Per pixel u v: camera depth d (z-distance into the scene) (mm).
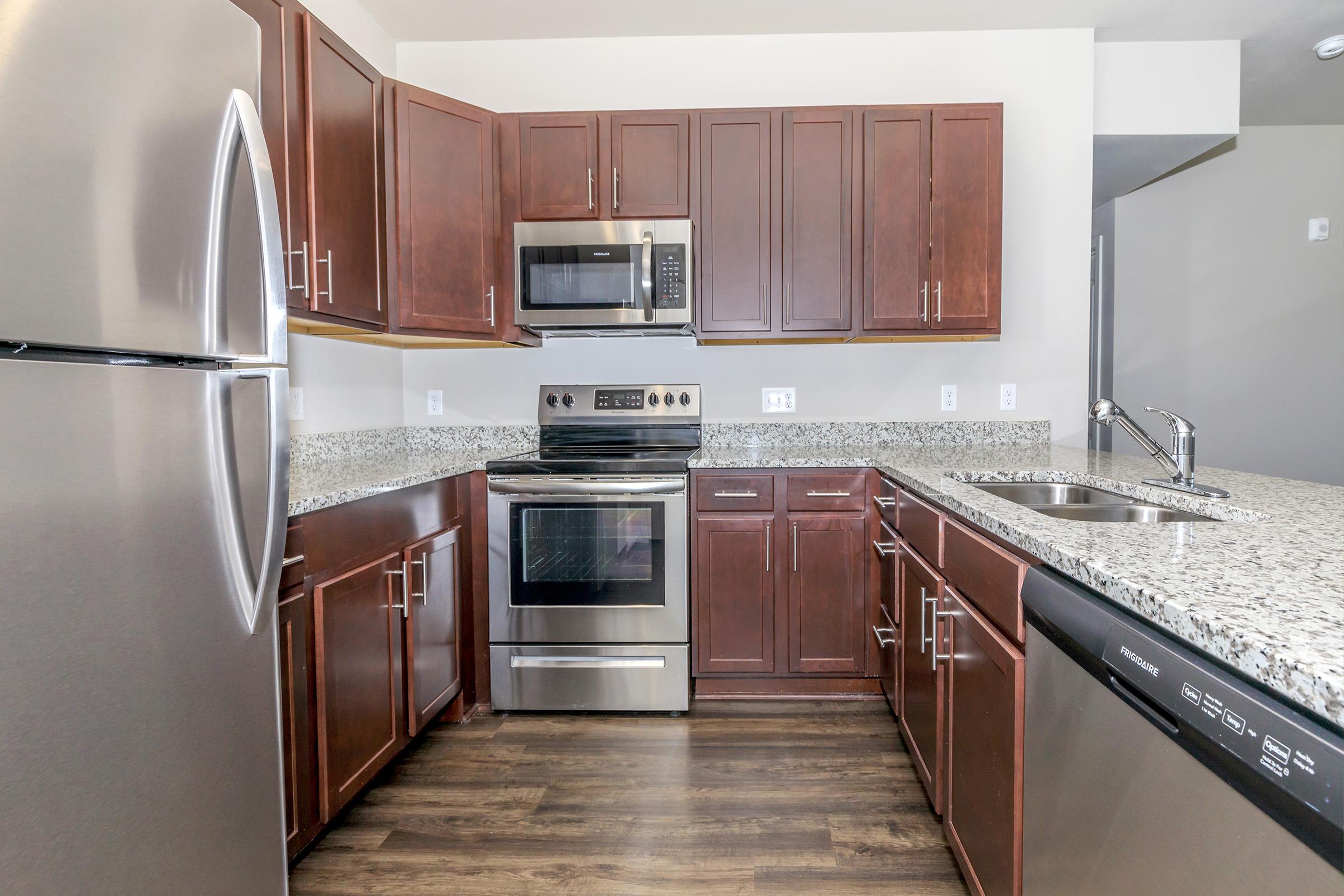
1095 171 3340
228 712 982
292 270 1724
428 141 2326
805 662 2416
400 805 1824
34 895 719
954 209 2463
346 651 1635
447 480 2234
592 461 2318
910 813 1763
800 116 2475
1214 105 2820
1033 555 1021
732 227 2506
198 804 931
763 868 1562
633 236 2438
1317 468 3840
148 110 825
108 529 788
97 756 783
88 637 767
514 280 2535
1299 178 3789
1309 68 3053
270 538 1035
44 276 709
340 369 2490
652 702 2350
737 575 2412
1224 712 569
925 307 2479
